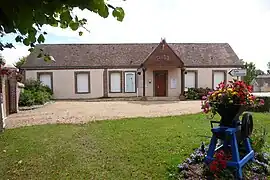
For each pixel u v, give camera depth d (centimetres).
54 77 2550
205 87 2586
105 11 171
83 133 848
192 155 549
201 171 479
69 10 186
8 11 150
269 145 626
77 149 658
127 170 508
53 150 652
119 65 2564
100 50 2717
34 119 1200
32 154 620
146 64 2430
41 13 169
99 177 480
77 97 2567
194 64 2577
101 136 797
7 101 1366
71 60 2597
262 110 1346
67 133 852
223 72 2602
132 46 2778
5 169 526
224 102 472
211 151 486
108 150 641
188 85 2580
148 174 487
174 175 473
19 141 746
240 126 502
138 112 1458
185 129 883
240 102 466
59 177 485
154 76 2548
